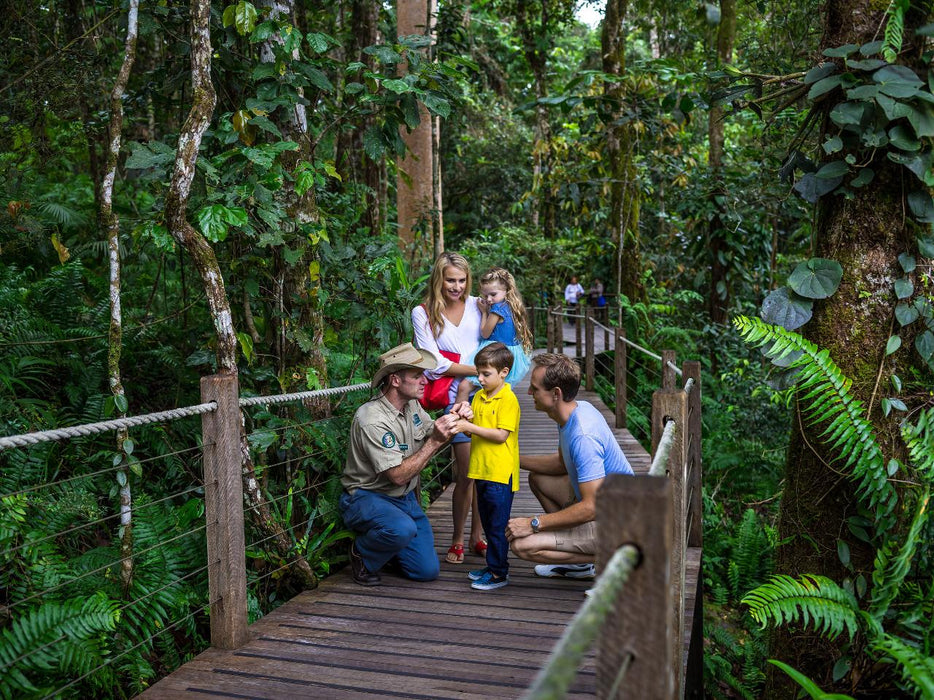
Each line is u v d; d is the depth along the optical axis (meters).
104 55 5.68
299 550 4.00
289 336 4.63
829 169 4.02
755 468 9.23
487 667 3.06
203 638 3.93
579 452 3.62
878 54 3.99
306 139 4.79
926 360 4.03
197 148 3.79
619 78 5.89
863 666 4.02
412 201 10.05
